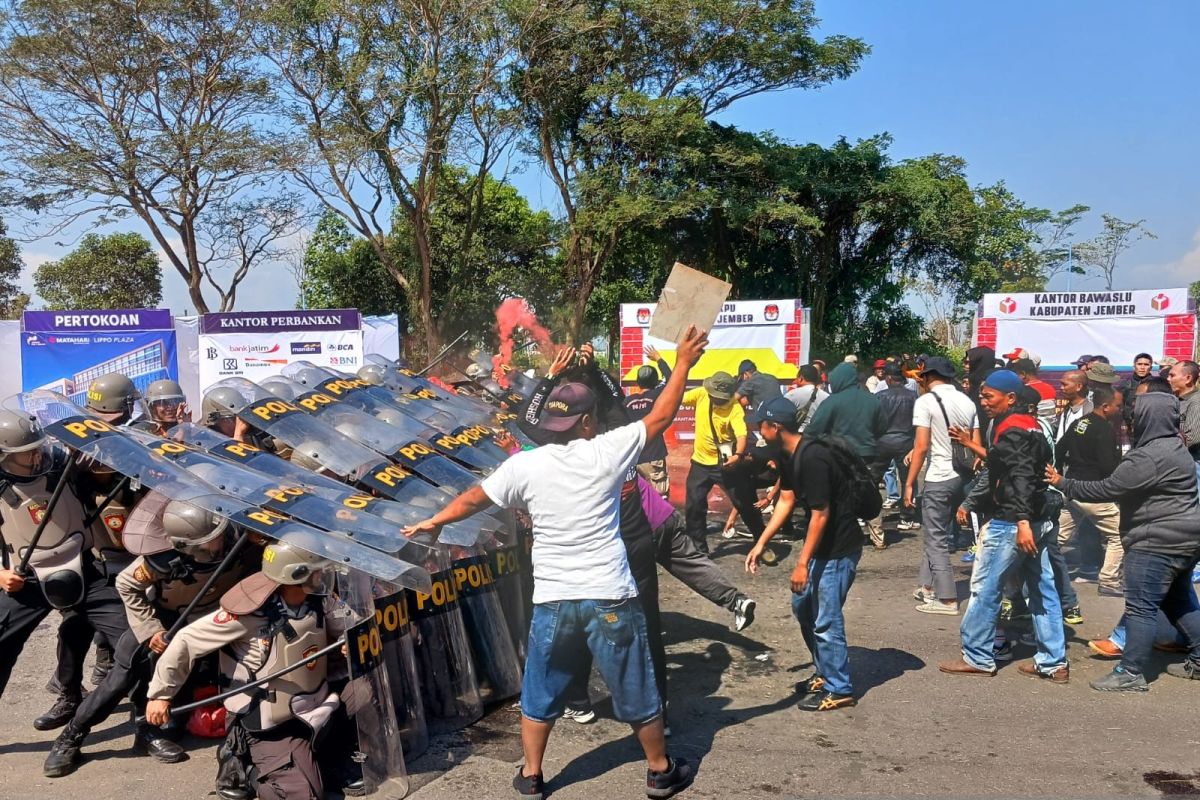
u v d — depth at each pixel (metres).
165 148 22.00
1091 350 12.73
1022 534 4.91
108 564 4.57
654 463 10.14
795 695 5.06
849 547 4.73
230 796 3.89
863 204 24.75
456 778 4.09
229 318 12.16
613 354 27.62
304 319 12.16
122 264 29.27
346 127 22.33
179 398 5.79
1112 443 6.57
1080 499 5.02
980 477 5.64
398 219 28.05
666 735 4.51
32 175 21.52
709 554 8.48
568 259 26.22
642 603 4.33
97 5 21.52
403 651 4.32
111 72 22.31
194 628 3.79
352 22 21.97
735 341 10.80
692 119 22.58
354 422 5.41
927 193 24.91
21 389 12.68
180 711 3.88
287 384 5.85
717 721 4.72
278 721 3.78
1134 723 4.58
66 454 4.49
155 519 4.20
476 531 4.67
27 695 5.27
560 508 3.63
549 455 3.67
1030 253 36.00
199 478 4.23
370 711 3.93
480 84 22.67
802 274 26.03
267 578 3.77
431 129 22.73
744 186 24.42
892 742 4.42
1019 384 5.12
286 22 21.81
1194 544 4.80
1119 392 8.98
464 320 26.66
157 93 23.34
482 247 26.88
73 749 4.21
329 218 28.36
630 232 25.00
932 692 5.05
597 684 4.93
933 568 6.53
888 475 10.45
